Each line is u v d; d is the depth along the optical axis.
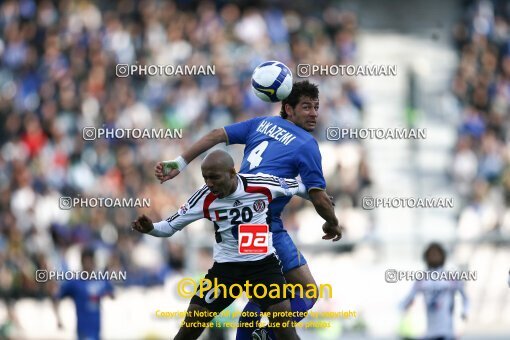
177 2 46.53
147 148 36.50
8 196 34.38
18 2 45.78
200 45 43.06
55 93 40.47
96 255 27.66
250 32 43.97
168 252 30.73
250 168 15.43
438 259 23.20
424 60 44.84
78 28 44.44
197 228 31.84
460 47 46.78
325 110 38.69
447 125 42.50
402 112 40.66
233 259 14.90
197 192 14.91
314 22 46.28
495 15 48.94
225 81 40.53
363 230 34.53
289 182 14.96
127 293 29.72
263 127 15.77
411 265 31.48
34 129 38.34
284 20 45.84
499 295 33.00
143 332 29.42
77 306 24.77
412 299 23.19
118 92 39.81
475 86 43.97
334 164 36.12
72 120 38.97
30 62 43.06
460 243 33.31
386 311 30.41
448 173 39.88
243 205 14.73
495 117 42.09
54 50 42.94
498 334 30.77
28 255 31.23
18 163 36.03
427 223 36.31
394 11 48.59
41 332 30.22
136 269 30.34
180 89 40.34
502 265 33.28
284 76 15.58
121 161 35.78
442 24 48.00
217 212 14.79
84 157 36.78
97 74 40.97
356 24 47.22
